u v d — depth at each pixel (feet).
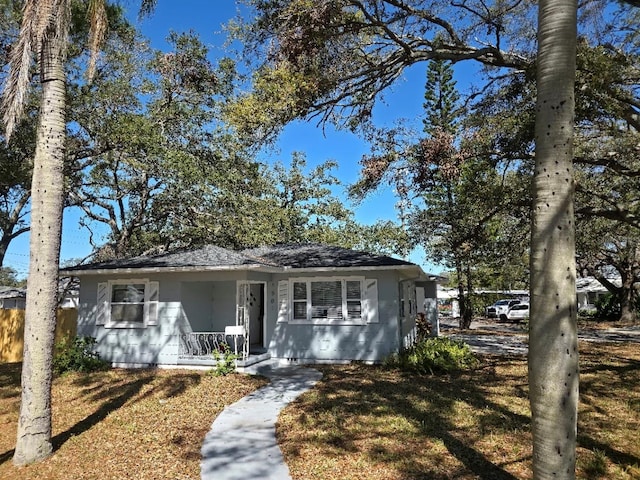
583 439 21.26
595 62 27.71
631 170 37.45
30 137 37.88
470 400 28.73
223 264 40.65
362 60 29.35
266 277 46.47
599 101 29.53
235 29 26.14
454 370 40.09
